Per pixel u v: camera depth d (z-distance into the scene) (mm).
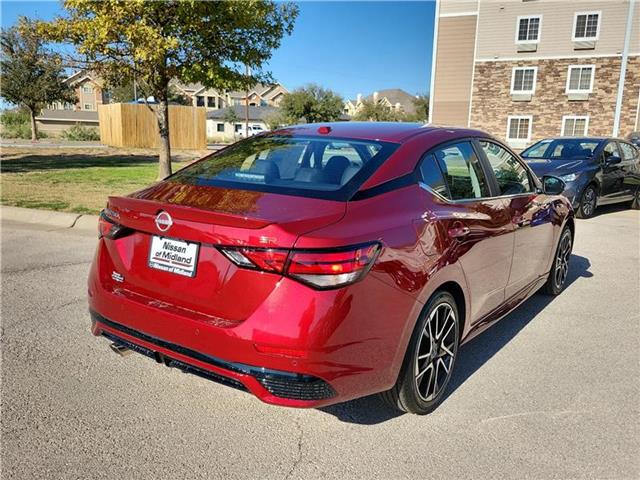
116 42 10383
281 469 2506
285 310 2271
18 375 3324
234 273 2381
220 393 3207
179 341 2529
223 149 3658
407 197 2836
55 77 35094
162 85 11672
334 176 2838
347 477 2459
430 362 2955
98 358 3605
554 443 2752
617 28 34844
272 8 11328
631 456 2650
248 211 2494
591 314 4707
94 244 6754
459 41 39875
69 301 4656
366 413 3023
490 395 3244
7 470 2424
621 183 10664
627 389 3340
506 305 3953
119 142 30891
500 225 3557
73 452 2578
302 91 62094
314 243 2260
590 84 36031
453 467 2545
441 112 41094
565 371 3580
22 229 7633
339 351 2326
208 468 2498
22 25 10797
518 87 38000
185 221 2500
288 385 2303
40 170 15773
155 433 2768
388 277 2496
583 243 7707
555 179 4465
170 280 2613
